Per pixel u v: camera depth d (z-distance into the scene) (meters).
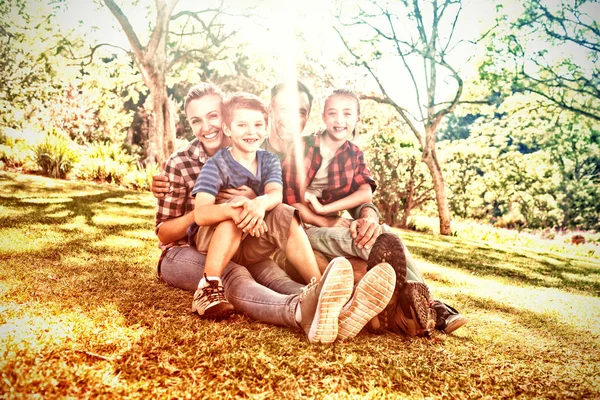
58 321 1.72
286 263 2.19
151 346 1.55
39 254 2.77
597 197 11.87
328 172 2.55
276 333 1.77
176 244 2.38
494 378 1.54
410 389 1.42
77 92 11.41
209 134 2.40
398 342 1.81
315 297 1.71
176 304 2.04
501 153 12.21
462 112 11.38
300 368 1.47
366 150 9.81
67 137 10.30
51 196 5.75
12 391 1.22
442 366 1.61
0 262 2.51
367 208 2.46
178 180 2.39
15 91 10.73
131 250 3.12
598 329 2.29
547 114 11.55
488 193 12.10
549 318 2.45
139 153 12.69
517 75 10.25
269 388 1.34
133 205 5.70
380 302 1.71
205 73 12.15
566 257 6.39
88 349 1.49
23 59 10.52
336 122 2.54
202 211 2.04
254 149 2.23
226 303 1.87
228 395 1.28
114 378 1.33
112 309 1.89
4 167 7.88
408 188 9.68
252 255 2.15
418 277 2.04
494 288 3.25
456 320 1.95
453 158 12.04
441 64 9.34
